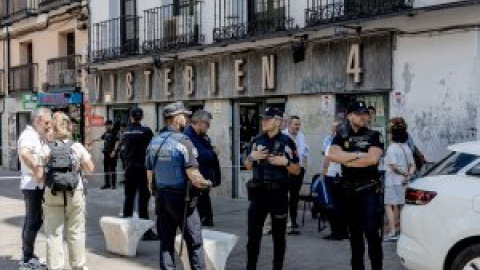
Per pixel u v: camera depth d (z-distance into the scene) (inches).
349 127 265.9
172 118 272.2
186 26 621.9
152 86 681.6
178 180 263.4
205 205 427.8
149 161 271.3
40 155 288.8
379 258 264.1
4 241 389.7
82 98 800.3
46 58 902.4
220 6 585.9
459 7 391.2
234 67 575.5
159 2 668.7
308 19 490.6
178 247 298.2
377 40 450.9
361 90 462.9
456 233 228.8
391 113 444.1
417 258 240.4
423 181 247.3
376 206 262.2
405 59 433.1
